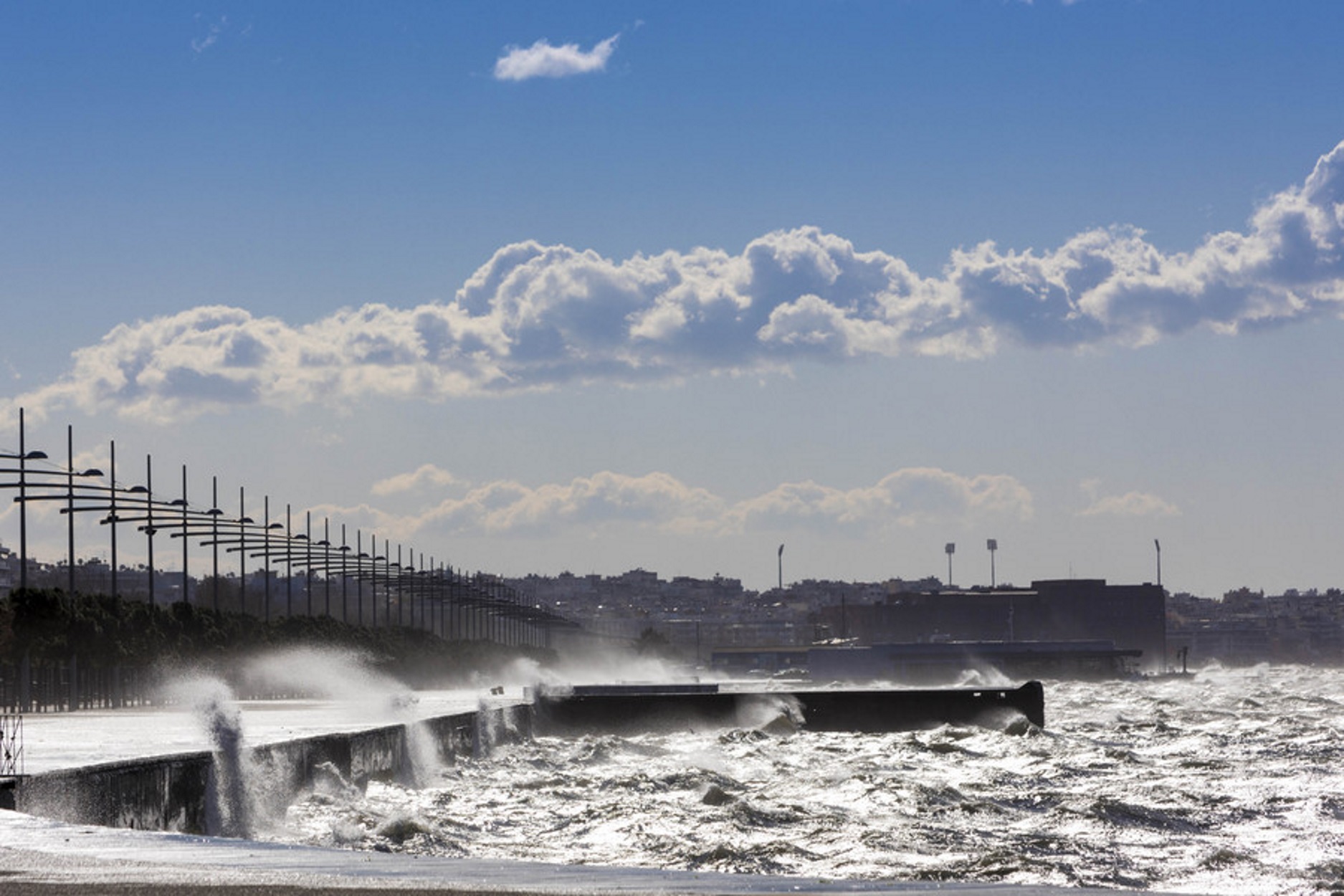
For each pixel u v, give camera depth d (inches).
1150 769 7199.8
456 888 1457.9
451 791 5654.5
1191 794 5885.8
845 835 4468.5
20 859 1644.9
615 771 6791.3
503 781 6245.1
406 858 1705.2
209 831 3846.0
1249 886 3880.4
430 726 6545.3
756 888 1492.4
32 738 5039.4
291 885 1459.2
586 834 4407.0
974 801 5477.4
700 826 4537.4
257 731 5565.9
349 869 1585.9
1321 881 3964.1
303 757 4662.9
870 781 5797.2
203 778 3811.5
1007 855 4158.5
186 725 6402.6
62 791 2910.9
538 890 1451.8
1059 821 4953.3
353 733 5246.1
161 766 3523.6
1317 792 6018.7
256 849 1744.6
